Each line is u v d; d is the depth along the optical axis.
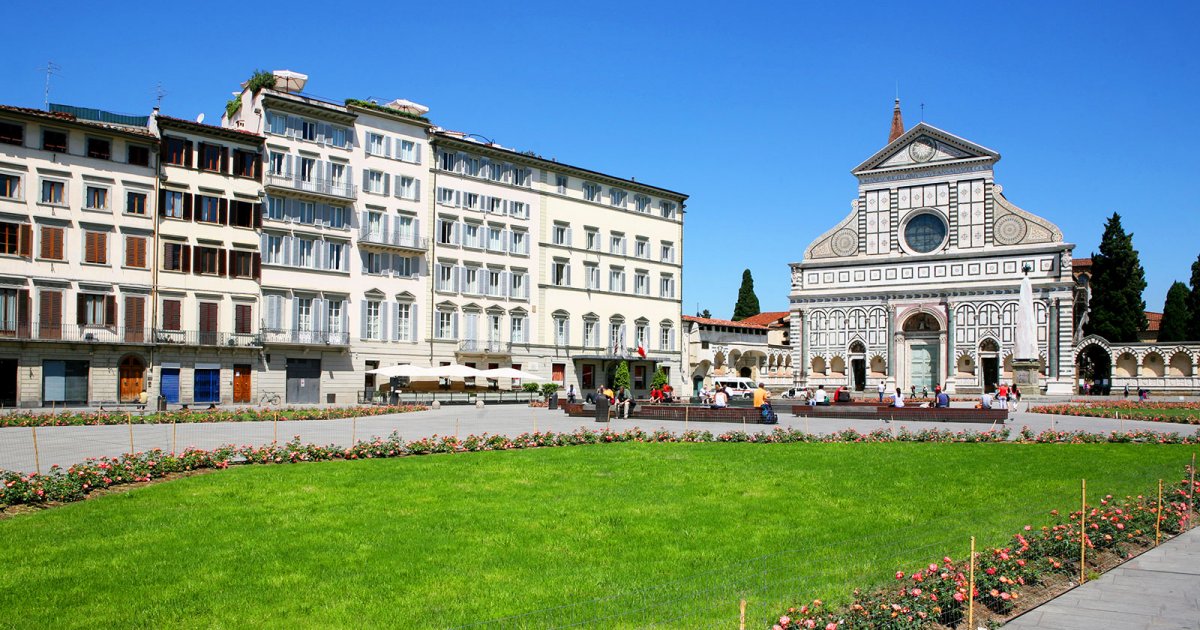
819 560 17.62
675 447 36.62
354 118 83.44
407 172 87.31
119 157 71.25
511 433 43.53
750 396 87.94
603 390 62.75
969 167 105.31
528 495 24.27
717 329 126.88
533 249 97.44
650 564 17.69
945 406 60.00
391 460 30.86
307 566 17.12
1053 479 28.25
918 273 107.31
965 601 14.61
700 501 23.80
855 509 23.19
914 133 108.31
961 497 25.02
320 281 81.31
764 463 31.36
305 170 80.94
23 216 66.81
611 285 105.12
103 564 17.00
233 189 76.56
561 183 100.56
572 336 100.81
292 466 28.83
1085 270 128.25
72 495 22.70
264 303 78.00
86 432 40.78
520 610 14.87
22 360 67.06
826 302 112.19
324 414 54.41
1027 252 101.44
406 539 19.20
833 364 111.75
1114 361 100.12
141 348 72.12
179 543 18.55
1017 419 58.88
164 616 14.37
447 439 34.84
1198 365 96.31
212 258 75.62
